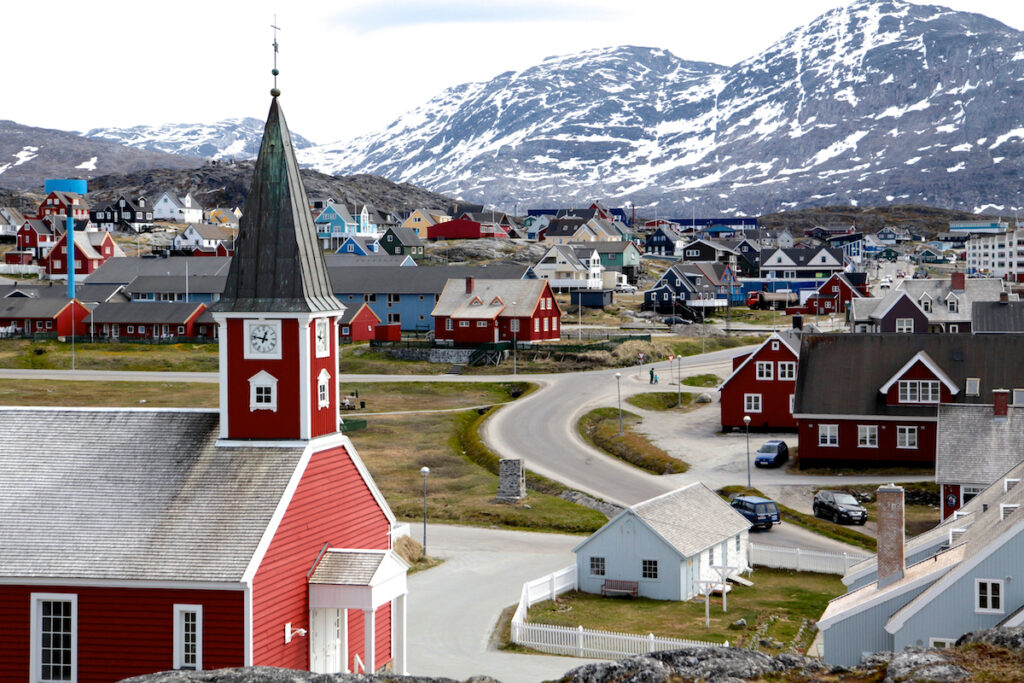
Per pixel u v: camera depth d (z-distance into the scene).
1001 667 35.75
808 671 37.69
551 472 126.44
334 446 61.28
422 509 112.31
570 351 195.00
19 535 55.44
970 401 122.56
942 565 57.31
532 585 82.00
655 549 84.69
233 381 59.19
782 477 121.69
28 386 176.00
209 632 53.16
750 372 143.00
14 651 54.38
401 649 61.47
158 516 55.81
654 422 151.75
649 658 38.06
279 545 55.53
